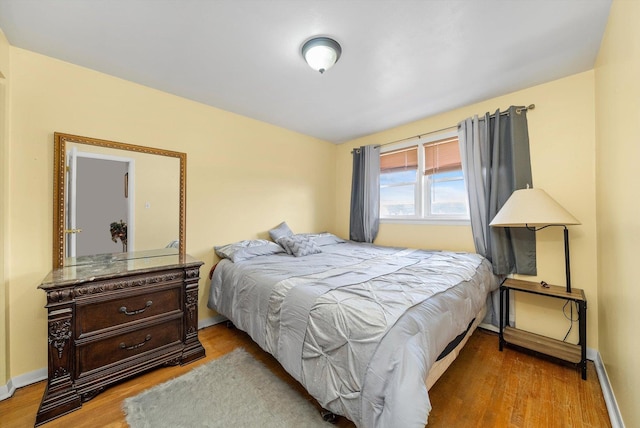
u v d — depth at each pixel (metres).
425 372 1.06
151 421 1.35
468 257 2.34
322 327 1.32
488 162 2.44
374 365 1.08
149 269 1.76
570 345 1.98
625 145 1.26
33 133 1.75
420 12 1.42
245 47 1.73
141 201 2.21
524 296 2.31
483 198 2.47
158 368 1.82
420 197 3.10
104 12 1.42
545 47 1.74
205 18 1.47
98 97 2.02
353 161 3.77
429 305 1.33
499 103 2.46
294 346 1.45
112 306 1.62
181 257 2.25
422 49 1.75
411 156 3.21
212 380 1.69
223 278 2.32
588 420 1.38
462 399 1.53
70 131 1.89
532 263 2.27
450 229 2.85
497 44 1.70
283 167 3.37
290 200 3.45
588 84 2.03
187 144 2.50
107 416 1.40
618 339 1.38
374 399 1.05
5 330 1.61
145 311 1.75
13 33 1.58
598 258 1.93
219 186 2.74
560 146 2.15
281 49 1.75
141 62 1.90
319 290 1.50
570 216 1.84
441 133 2.89
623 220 1.30
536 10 1.42
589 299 2.01
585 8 1.41
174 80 2.16
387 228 3.42
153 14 1.44
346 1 1.34
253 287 1.90
